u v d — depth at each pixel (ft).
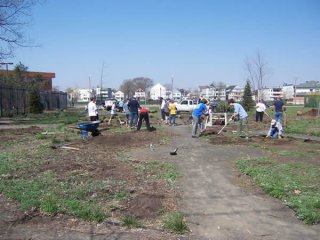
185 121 98.12
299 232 20.59
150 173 32.45
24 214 22.15
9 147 47.88
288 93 472.44
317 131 67.46
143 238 19.47
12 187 26.94
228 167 36.06
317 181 29.07
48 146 46.75
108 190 26.58
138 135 59.26
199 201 25.55
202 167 36.01
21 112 138.92
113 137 56.18
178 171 34.06
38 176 30.37
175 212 23.07
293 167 33.96
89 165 34.78
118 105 159.63
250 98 193.98
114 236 19.67
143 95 380.58
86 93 484.33
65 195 25.16
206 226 21.26
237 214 23.17
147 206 23.75
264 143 51.88
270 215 23.03
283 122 87.35
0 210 23.04
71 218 21.75
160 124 87.61
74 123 90.84
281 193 26.30
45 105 181.37
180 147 48.47
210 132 65.62
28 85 169.48
